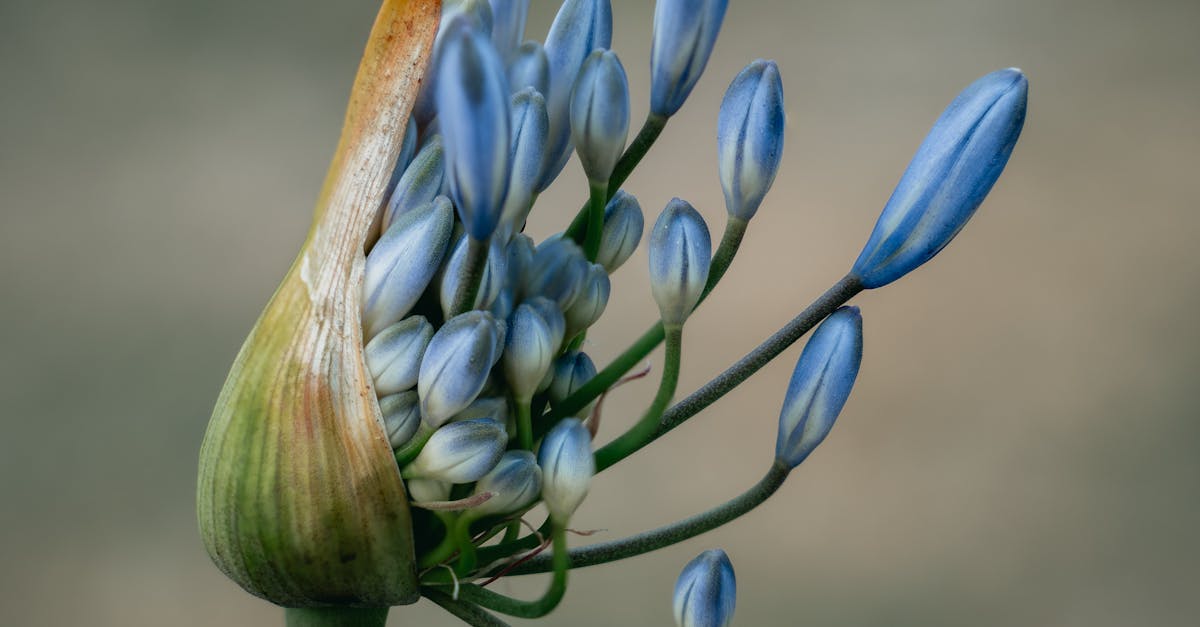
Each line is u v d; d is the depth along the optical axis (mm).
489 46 691
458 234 718
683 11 716
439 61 691
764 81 716
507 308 720
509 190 716
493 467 711
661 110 724
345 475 715
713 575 723
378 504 715
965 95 718
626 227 732
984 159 716
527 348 714
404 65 718
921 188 718
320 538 716
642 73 2137
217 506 718
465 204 699
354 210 716
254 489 716
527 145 715
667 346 716
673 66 720
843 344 720
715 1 716
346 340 715
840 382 720
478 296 713
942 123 719
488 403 718
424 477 713
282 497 715
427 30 718
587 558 723
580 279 723
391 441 716
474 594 721
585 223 729
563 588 714
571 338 729
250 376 717
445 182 718
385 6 717
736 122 716
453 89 691
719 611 724
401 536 717
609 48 726
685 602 725
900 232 719
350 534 716
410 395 715
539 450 720
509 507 713
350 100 718
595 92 719
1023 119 715
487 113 691
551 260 722
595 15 725
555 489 712
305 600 722
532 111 715
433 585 723
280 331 716
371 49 718
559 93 725
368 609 726
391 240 715
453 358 707
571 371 726
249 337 719
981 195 717
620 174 727
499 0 721
